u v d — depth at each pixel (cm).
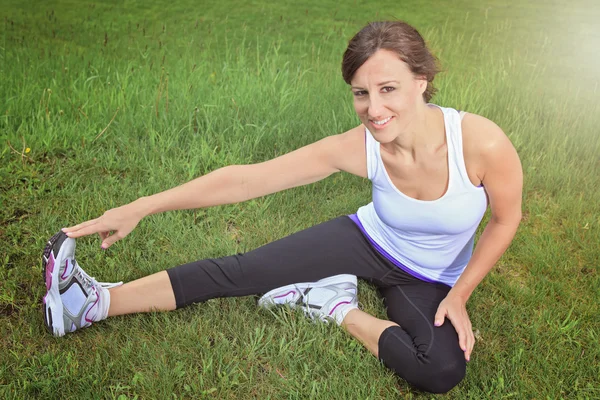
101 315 279
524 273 329
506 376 258
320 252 286
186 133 451
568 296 307
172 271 287
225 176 265
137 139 439
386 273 283
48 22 736
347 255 285
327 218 368
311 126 468
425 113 238
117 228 264
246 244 344
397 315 274
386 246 281
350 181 404
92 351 272
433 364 246
